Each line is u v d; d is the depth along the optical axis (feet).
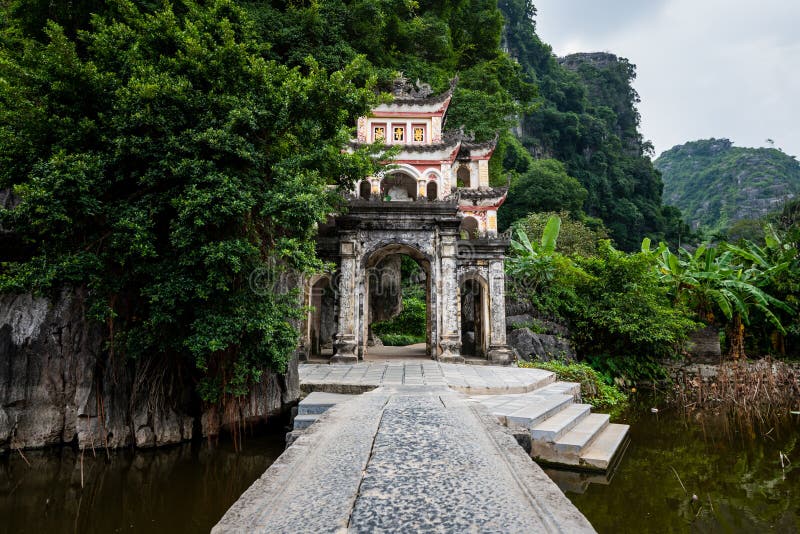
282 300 33.47
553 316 69.67
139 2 53.67
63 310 31.86
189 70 30.68
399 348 80.84
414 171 62.80
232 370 31.35
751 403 51.80
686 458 33.40
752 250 93.04
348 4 88.58
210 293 28.50
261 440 33.86
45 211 25.55
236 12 35.83
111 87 29.68
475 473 13.38
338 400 29.76
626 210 222.28
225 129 28.71
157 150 28.58
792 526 22.35
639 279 69.77
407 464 14.23
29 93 29.04
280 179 30.58
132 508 24.03
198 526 21.99
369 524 10.07
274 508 10.98
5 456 30.12
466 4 121.29
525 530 9.73
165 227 29.84
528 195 167.43
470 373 43.24
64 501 24.77
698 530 21.81
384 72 76.84
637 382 68.85
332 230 64.13
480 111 101.30
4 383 30.50
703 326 76.59
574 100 280.10
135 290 31.09
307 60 37.11
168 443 32.24
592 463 27.48
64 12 47.80
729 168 392.06
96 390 31.55
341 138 39.99
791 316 85.20
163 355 32.42
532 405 31.55
